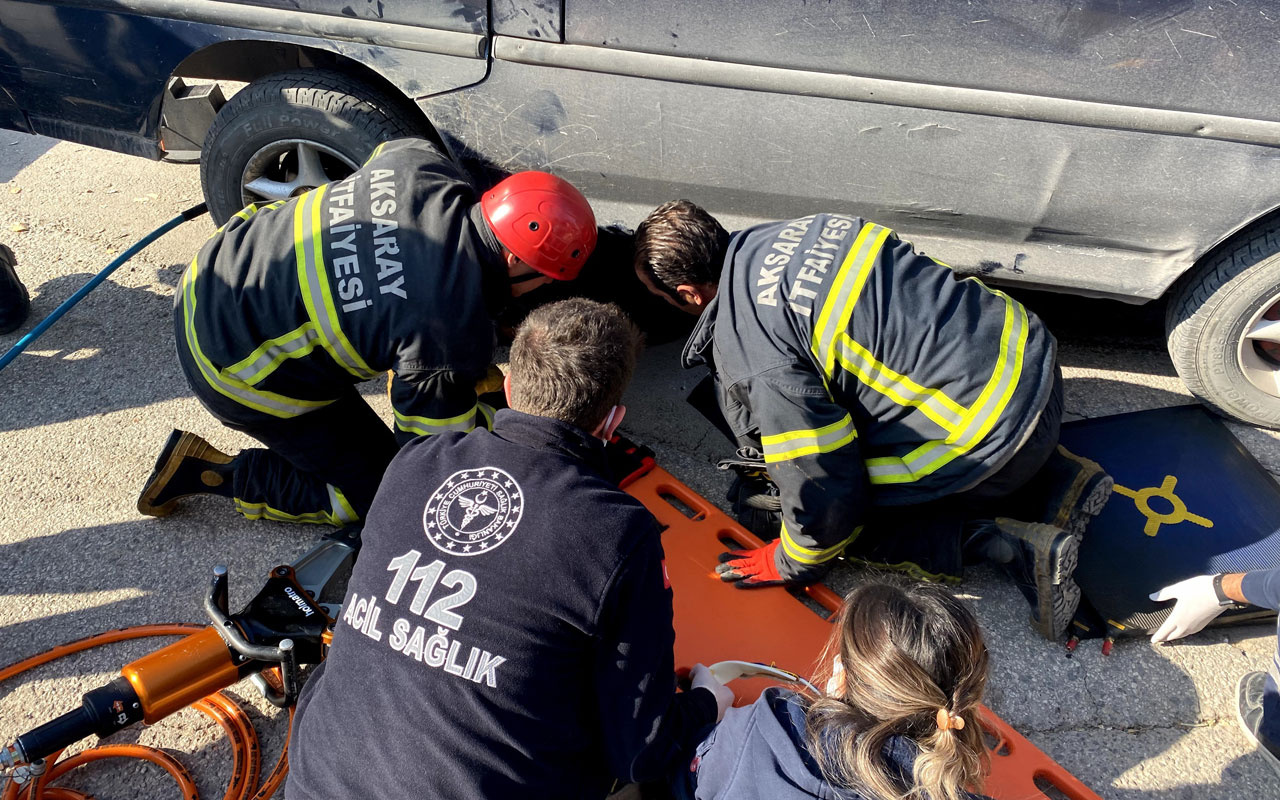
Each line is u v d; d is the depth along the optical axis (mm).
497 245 1750
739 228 2436
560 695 1213
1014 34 1968
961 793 1096
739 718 1303
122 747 1779
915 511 2092
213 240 1888
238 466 2234
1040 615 2012
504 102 2322
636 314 2721
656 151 2316
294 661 1656
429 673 1168
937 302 1780
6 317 2834
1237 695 1926
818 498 1796
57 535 2297
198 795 1752
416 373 1773
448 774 1147
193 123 3012
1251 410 2477
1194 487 2326
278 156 2652
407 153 1893
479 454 1299
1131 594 2098
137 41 2486
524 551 1188
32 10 2508
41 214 3436
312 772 1223
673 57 2156
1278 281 2203
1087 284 2334
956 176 2197
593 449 1323
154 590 2176
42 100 2723
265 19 2350
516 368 1339
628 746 1295
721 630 2027
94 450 2531
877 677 1109
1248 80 1924
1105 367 2818
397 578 1223
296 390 1915
